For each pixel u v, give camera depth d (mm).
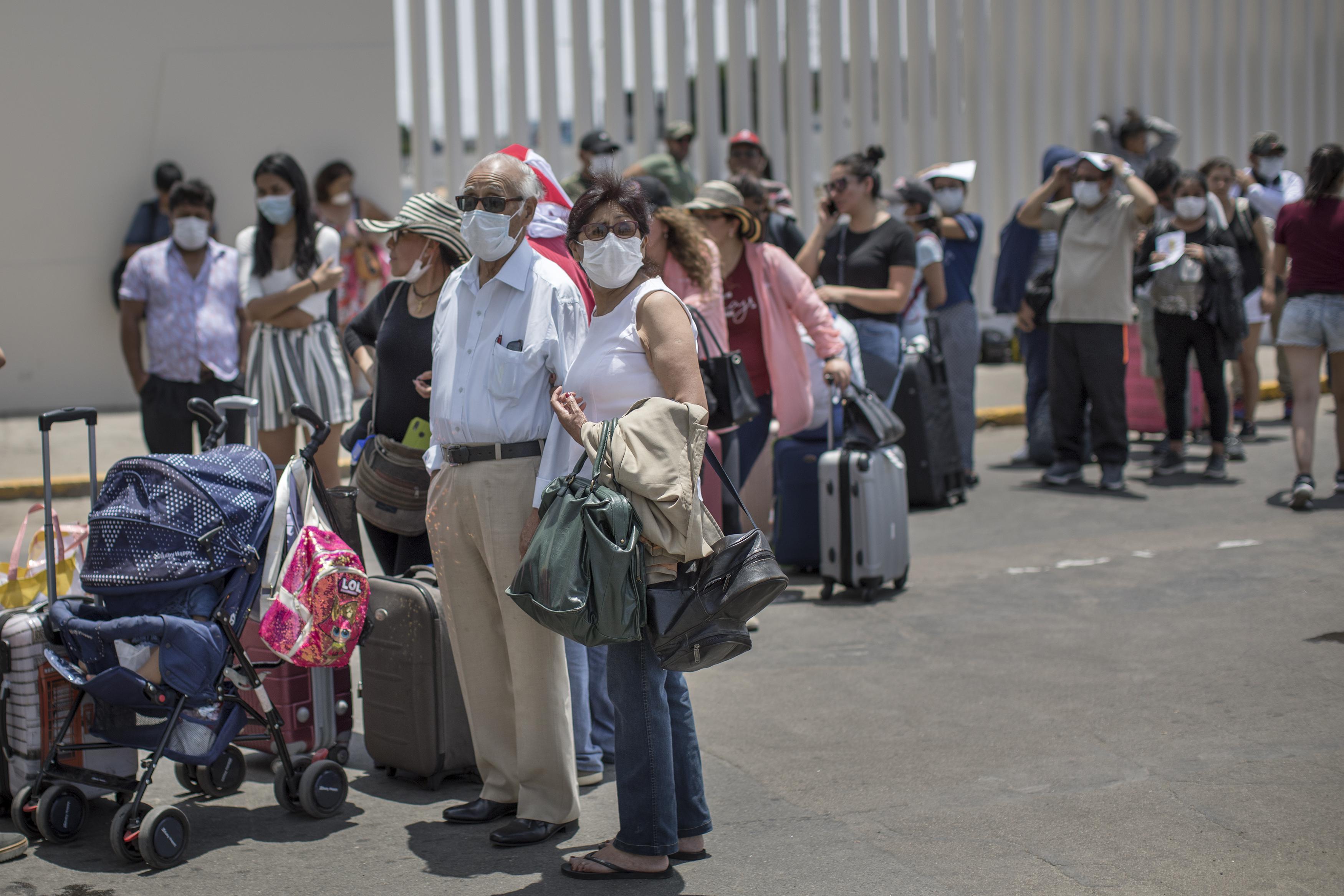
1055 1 14312
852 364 6832
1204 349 8797
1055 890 3387
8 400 11703
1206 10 15219
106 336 11859
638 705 3518
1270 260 10086
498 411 3691
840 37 13352
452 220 4387
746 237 6152
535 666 3771
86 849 3824
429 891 3506
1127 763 4227
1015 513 8117
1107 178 8297
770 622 6023
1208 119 15336
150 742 3816
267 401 6059
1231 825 3738
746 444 6266
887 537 6309
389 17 12156
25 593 4340
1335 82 16078
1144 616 5820
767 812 3975
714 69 12961
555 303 3729
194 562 3762
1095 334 8562
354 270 11805
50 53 11492
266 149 12039
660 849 3531
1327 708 4617
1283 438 10469
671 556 3355
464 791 4273
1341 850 3557
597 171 3576
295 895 3488
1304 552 6777
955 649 5508
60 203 11648
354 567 3975
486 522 3717
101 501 3898
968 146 14070
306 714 4281
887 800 4027
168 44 11727
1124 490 8625
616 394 3568
